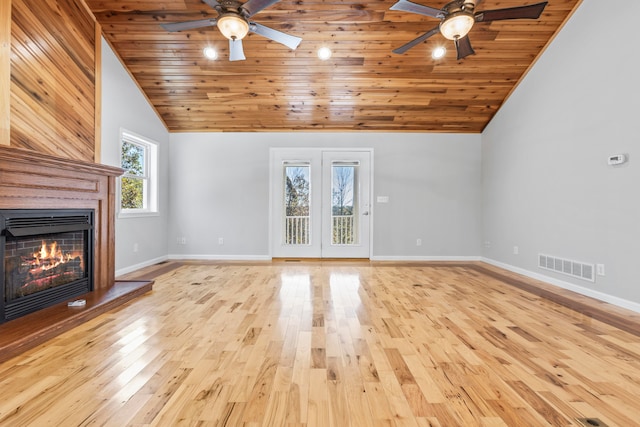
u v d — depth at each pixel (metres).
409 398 1.52
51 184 2.53
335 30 3.65
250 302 3.03
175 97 4.68
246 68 4.17
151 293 3.32
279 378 1.69
